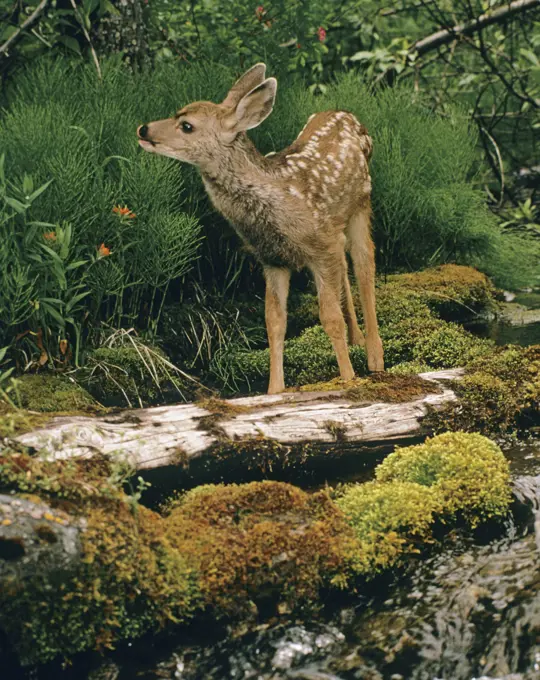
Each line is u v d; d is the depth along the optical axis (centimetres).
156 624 301
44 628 281
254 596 314
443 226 718
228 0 752
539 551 338
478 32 892
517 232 827
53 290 496
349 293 567
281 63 730
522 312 695
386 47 914
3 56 695
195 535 318
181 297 605
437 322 607
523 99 899
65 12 653
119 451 333
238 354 576
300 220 485
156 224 534
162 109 621
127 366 524
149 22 737
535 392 449
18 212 485
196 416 394
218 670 288
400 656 291
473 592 316
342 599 322
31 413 372
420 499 354
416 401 435
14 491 292
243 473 396
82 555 282
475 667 285
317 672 286
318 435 407
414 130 730
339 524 334
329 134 527
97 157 555
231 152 472
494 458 384
